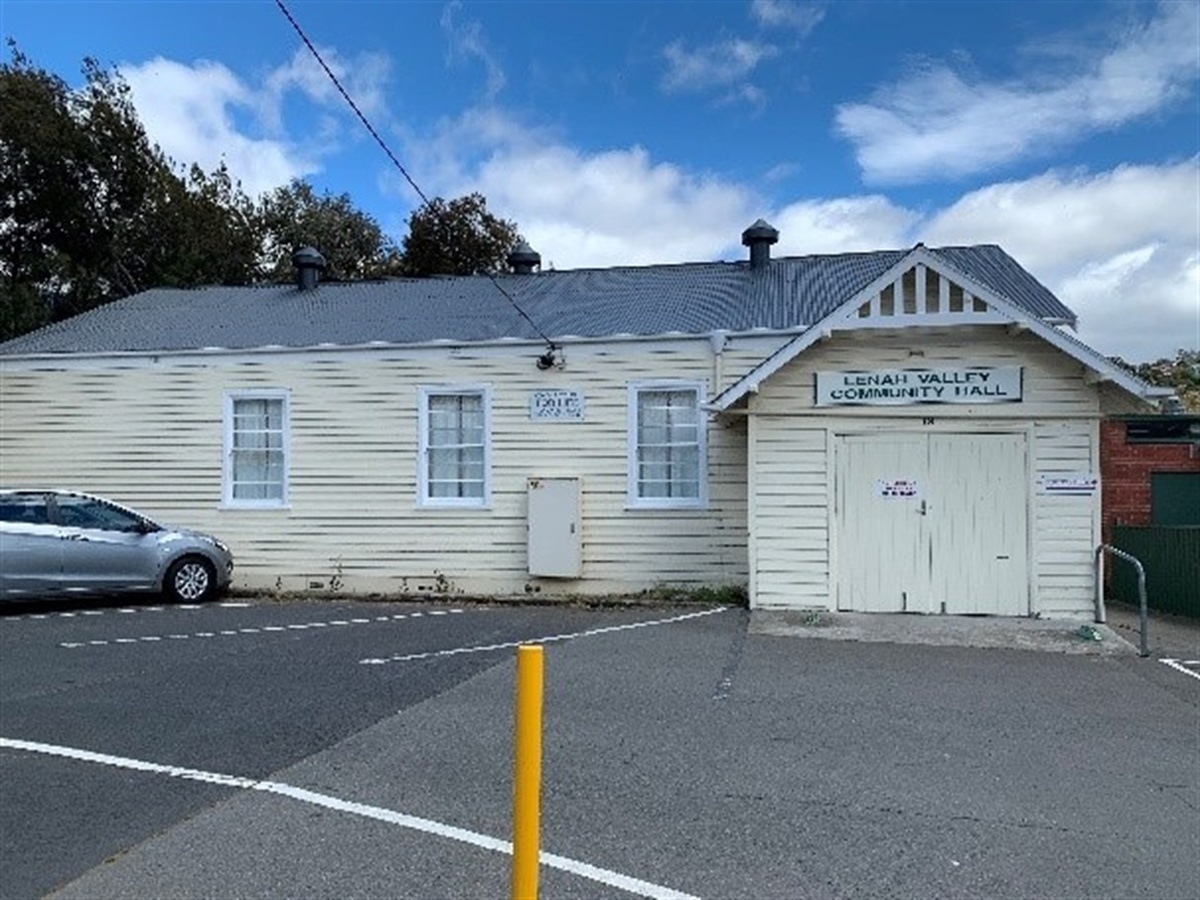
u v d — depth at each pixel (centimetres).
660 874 456
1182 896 440
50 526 1321
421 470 1555
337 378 1591
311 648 1034
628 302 1661
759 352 1441
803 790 579
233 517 1617
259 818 525
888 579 1255
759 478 1288
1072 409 1215
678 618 1251
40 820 523
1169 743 691
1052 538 1216
